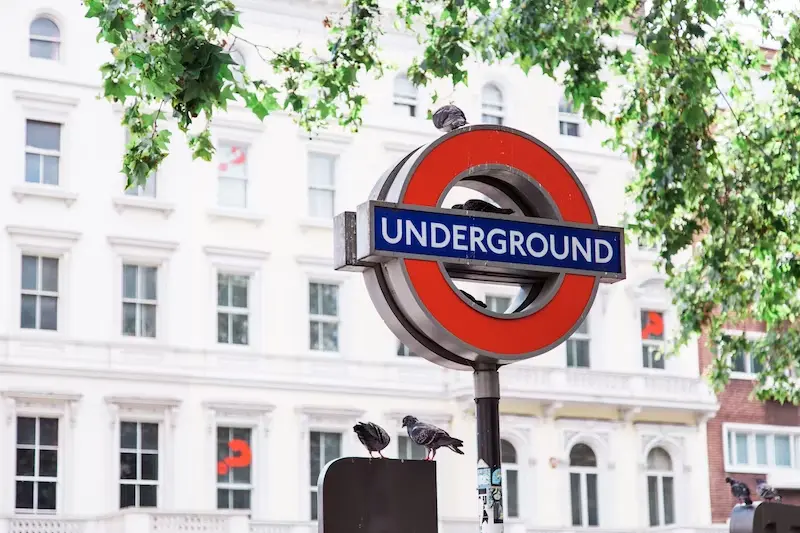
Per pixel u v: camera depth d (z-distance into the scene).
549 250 8.14
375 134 39.94
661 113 19.02
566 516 40.78
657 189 19.06
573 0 18.14
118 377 35.53
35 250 35.19
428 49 17.69
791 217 21.23
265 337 37.69
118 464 35.25
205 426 36.41
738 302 21.28
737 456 43.97
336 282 39.06
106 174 36.25
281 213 38.44
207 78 13.66
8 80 35.31
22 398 34.31
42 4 36.00
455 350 7.87
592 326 42.50
